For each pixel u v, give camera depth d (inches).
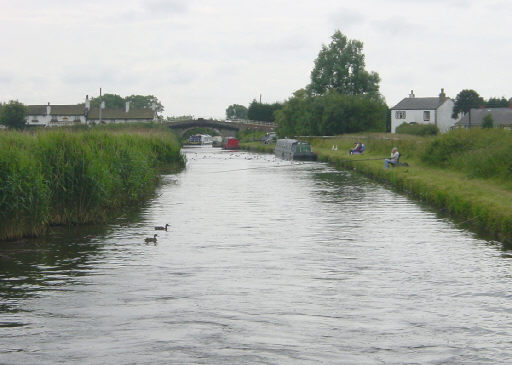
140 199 1193.4
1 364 374.3
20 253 682.8
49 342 410.3
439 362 378.6
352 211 1027.9
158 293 523.8
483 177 1218.0
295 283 556.1
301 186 1492.4
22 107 4114.2
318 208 1070.4
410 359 382.6
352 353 391.5
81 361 379.2
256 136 5364.2
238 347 401.4
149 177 1274.6
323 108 3599.9
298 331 430.6
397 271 599.5
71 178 862.5
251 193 1332.4
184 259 654.5
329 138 3297.2
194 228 854.5
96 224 882.8
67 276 581.9
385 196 1255.5
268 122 6003.9
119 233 810.2
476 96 4537.4
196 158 2994.6
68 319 456.1
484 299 506.0
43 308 482.6
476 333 427.8
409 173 1425.9
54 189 856.9
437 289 535.8
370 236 788.6
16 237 756.6
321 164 2416.3
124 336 421.1
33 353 391.9
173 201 1181.7
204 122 5575.8
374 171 1675.7
